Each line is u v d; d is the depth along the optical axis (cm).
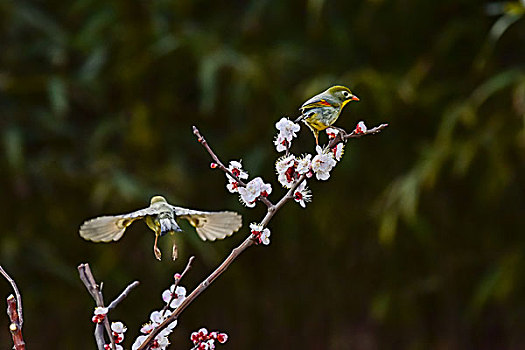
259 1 1330
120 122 1311
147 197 1250
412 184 1198
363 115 1324
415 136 1345
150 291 1388
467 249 1393
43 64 1377
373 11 1320
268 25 1373
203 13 1396
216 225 760
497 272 1260
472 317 1373
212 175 1357
